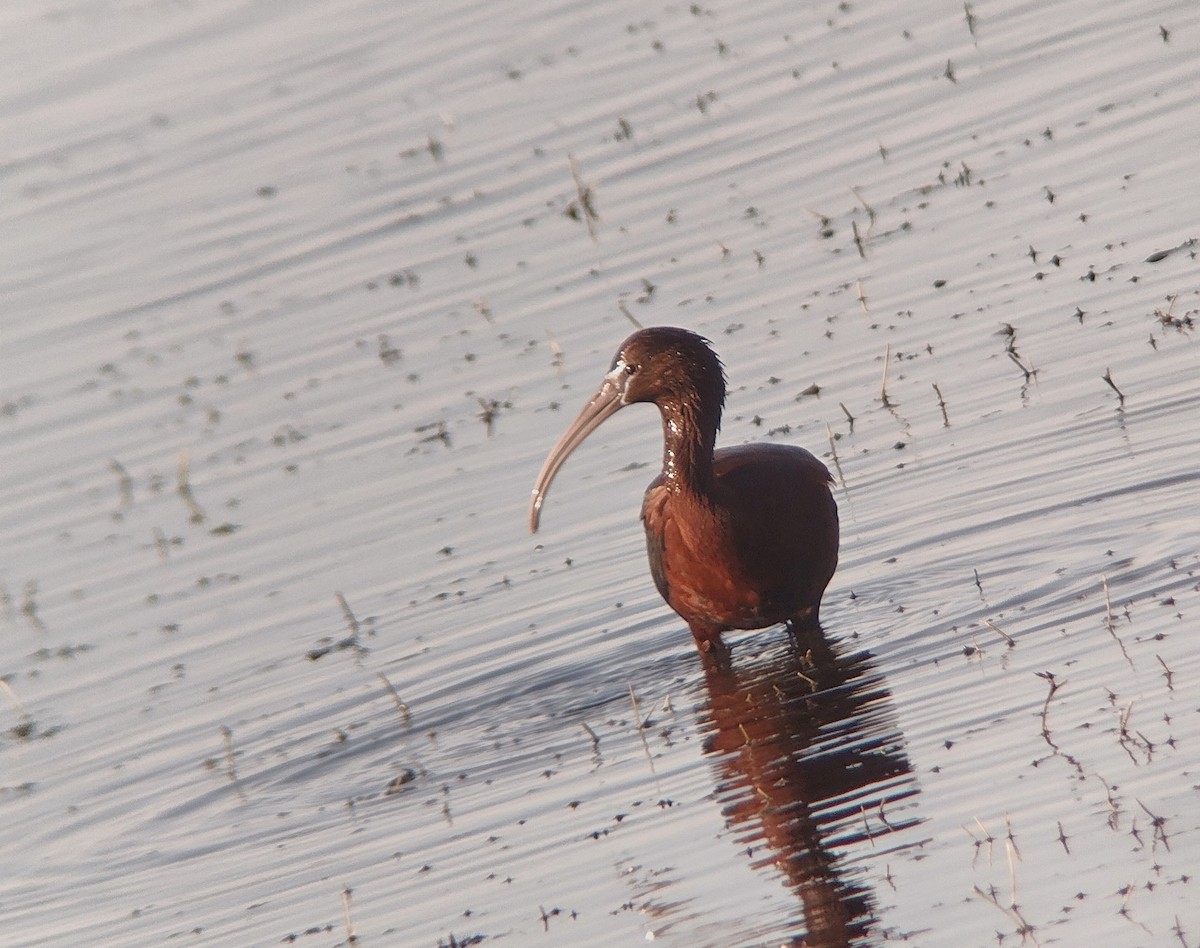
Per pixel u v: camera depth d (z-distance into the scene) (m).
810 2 26.86
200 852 10.59
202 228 24.33
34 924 10.02
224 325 21.25
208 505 16.89
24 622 15.55
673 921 8.03
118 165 27.41
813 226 19.05
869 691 10.35
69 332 22.30
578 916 8.34
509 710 11.62
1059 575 11.19
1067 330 14.97
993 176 18.84
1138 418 13.12
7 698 14.13
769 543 11.22
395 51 29.30
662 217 20.56
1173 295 14.84
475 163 23.86
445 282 20.53
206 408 19.11
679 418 11.45
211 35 32.38
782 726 10.20
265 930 9.16
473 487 15.54
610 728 10.95
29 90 31.45
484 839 9.68
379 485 16.09
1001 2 24.33
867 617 11.51
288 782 11.36
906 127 21.05
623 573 13.30
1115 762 8.38
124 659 14.31
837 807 8.84
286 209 24.12
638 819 9.41
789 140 21.75
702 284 18.39
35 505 18.03
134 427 19.20
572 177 22.53
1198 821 7.59
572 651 12.27
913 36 23.98
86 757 12.63
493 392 17.31
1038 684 9.66
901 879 7.88
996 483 12.83
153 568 15.91
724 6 27.64
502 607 13.22
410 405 17.64
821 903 7.84
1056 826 7.91
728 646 11.93
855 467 13.77
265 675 13.23
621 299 18.61
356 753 11.53
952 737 9.29
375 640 13.27
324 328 20.30
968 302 16.16
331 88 28.28
